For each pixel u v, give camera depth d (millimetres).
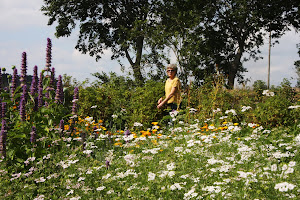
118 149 5250
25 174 3975
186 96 9000
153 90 8281
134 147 5160
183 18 20328
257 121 6672
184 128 5957
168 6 22406
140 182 3578
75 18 26156
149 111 7945
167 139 5535
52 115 5434
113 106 8938
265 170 3447
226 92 8078
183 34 19688
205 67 23969
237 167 3736
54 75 5652
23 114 4793
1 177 3955
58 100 5582
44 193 3646
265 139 5047
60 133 5199
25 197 3543
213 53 24281
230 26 24875
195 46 19703
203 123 7039
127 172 3639
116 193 3400
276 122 6504
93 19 26672
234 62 25062
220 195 2916
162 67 18547
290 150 4199
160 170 3738
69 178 3959
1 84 5727
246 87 8430
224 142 4945
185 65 18828
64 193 3580
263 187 2949
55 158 4441
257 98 8227
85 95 9008
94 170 3977
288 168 3092
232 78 24797
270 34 25703
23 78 5488
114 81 13000
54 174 3857
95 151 5082
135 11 25766
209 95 8164
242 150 3779
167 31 20344
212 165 3789
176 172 3506
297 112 6438
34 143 4473
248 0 22719
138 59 24500
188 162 3990
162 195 3176
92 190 3527
